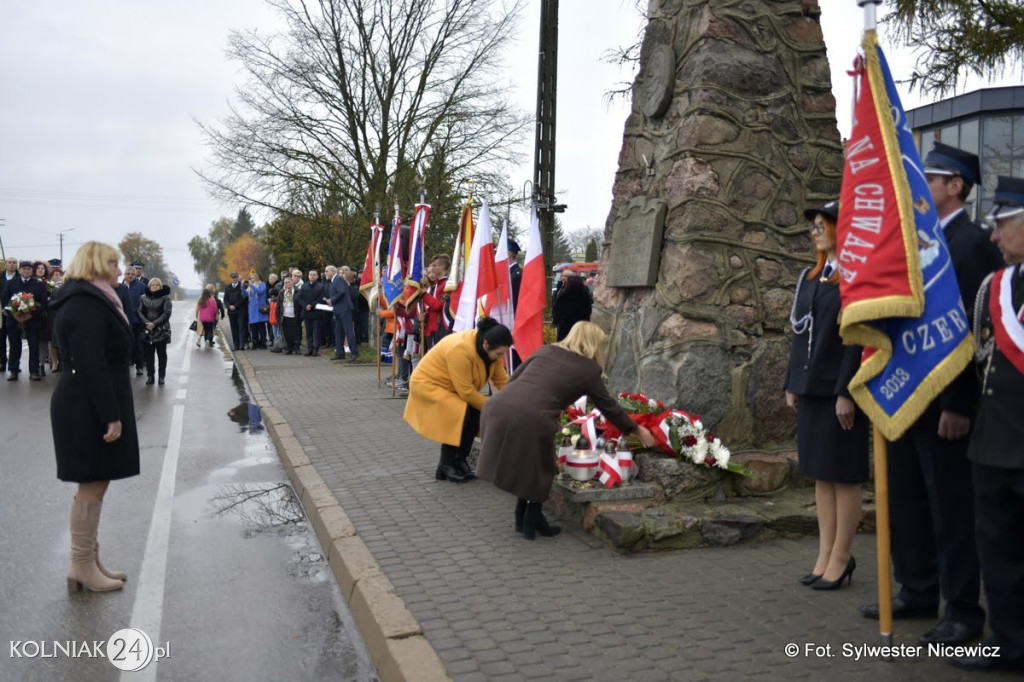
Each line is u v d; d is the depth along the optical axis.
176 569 5.25
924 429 3.89
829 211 4.43
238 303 21.97
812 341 4.50
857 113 3.82
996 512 3.44
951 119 16.59
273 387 13.55
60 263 18.09
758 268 6.19
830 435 4.43
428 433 6.94
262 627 4.37
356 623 4.41
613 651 3.72
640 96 6.96
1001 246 3.37
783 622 4.07
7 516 6.32
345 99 24.92
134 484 7.47
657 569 4.83
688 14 6.46
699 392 5.92
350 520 5.83
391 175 24.62
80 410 4.68
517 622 4.04
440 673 3.47
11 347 14.96
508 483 5.23
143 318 14.61
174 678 3.79
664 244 6.28
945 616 3.87
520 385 5.40
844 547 4.47
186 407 12.14
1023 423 3.27
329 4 24.48
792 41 6.48
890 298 3.60
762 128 6.28
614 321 6.82
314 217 25.38
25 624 4.38
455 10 25.28
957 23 7.94
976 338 3.61
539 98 15.54
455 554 5.09
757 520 5.32
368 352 20.17
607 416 5.48
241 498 7.02
